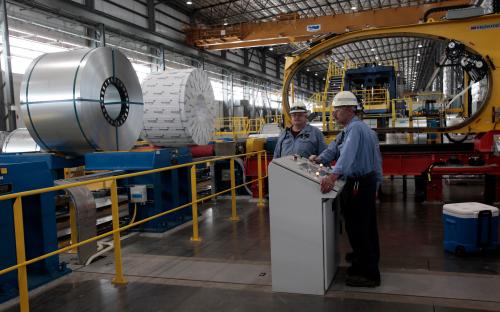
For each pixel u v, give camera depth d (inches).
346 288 143.6
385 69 545.3
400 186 404.5
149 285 156.5
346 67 614.9
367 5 883.4
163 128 304.5
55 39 608.4
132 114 263.3
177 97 296.4
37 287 157.1
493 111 301.3
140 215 246.5
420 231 225.0
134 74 264.2
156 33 793.6
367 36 335.6
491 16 297.3
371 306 128.2
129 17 738.2
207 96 332.5
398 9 627.2
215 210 307.6
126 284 158.4
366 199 139.8
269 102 1414.9
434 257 178.7
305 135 192.7
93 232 185.9
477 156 300.5
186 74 304.0
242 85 1222.3
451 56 308.2
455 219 179.8
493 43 299.3
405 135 388.2
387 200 324.5
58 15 587.2
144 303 139.7
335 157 162.2
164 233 235.9
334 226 155.5
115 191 161.0
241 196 359.3
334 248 154.9
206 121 330.6
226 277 161.5
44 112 223.8
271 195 140.9
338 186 141.3
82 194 182.5
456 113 459.5
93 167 237.0
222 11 940.6
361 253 144.5
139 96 270.7
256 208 311.9
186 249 207.0
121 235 239.5
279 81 1450.5
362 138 137.3
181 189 278.1
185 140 309.1
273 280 143.6
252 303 135.0
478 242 175.8
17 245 125.3
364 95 545.0
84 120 220.2
